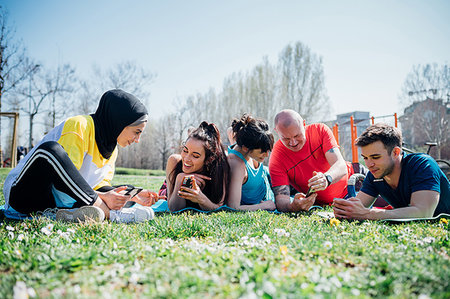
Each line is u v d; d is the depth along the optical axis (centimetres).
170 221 271
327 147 401
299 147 391
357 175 446
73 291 127
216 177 365
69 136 312
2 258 164
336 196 432
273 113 3412
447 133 3519
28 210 312
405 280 140
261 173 424
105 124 339
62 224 255
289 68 3388
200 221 270
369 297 124
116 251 182
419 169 296
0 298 122
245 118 392
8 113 1424
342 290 130
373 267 155
